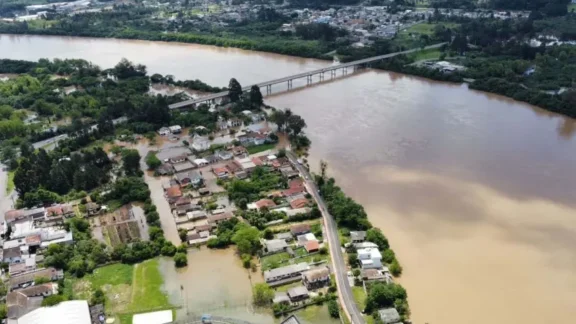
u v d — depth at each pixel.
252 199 192.62
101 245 165.88
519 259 160.38
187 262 159.75
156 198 199.88
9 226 179.62
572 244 167.50
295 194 194.75
